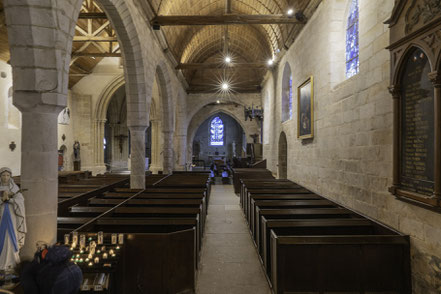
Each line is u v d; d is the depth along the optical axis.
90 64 15.57
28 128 3.57
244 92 20.36
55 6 3.55
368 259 3.77
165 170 12.81
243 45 17.48
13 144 11.56
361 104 5.22
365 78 5.08
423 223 3.64
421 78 3.67
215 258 5.36
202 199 6.58
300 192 7.54
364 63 5.11
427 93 3.55
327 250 3.73
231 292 4.14
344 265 3.73
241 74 20.27
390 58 4.19
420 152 3.68
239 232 7.04
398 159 4.09
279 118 12.95
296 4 8.71
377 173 4.71
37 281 2.12
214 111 23.86
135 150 8.16
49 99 3.56
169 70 12.20
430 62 3.39
